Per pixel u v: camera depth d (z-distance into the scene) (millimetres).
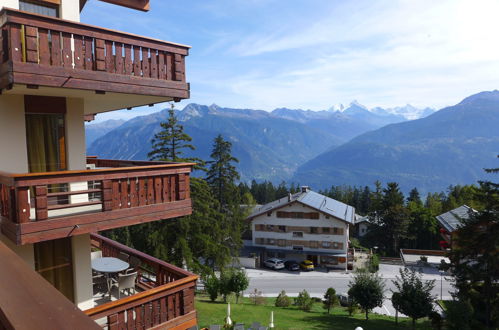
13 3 6676
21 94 6742
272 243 45531
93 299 7965
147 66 6480
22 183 4793
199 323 18750
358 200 78312
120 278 7402
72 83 5504
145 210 6086
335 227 43219
